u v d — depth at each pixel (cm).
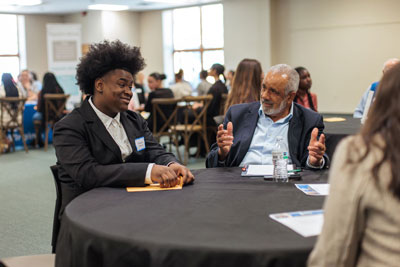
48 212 393
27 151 756
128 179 182
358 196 95
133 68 198
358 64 1084
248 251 110
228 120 248
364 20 1066
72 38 1152
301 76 457
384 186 92
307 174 205
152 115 646
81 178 184
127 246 119
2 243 313
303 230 122
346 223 96
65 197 192
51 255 175
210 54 1298
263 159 232
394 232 94
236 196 164
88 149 192
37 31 1394
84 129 193
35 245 308
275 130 235
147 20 1395
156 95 643
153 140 222
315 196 162
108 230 127
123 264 119
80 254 129
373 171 93
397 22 1025
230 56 1246
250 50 1207
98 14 1334
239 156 236
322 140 208
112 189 180
